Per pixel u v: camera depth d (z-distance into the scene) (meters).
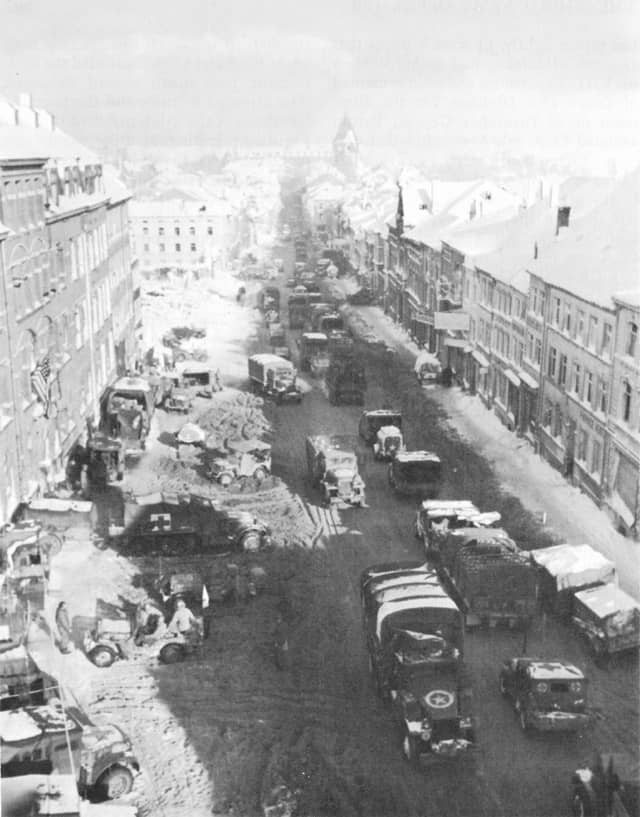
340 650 27.58
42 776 19.08
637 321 35.31
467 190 80.81
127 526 34.06
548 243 50.47
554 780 21.34
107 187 61.53
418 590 25.78
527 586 27.92
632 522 35.38
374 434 47.75
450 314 61.75
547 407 46.31
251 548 34.59
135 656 27.00
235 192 124.75
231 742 22.91
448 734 21.80
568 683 22.48
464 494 40.91
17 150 36.75
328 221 133.50
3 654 24.16
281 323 82.94
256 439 48.88
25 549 30.70
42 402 38.50
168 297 93.69
